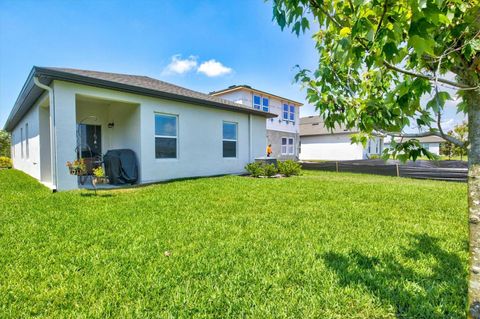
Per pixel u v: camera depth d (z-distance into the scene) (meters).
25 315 1.72
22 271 2.25
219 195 5.60
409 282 2.13
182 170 8.59
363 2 1.00
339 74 1.88
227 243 2.94
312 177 9.61
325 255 2.65
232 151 10.54
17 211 4.14
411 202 5.07
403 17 1.03
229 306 1.83
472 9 1.06
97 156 8.39
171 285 2.07
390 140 1.59
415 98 1.35
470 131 1.15
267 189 6.37
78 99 7.11
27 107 9.14
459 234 3.29
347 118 1.77
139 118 7.49
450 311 1.78
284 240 3.06
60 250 2.69
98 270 2.29
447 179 9.49
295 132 22.39
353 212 4.32
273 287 2.06
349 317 1.73
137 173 7.52
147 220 3.76
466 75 1.16
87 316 1.71
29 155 10.04
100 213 4.08
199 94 10.30
